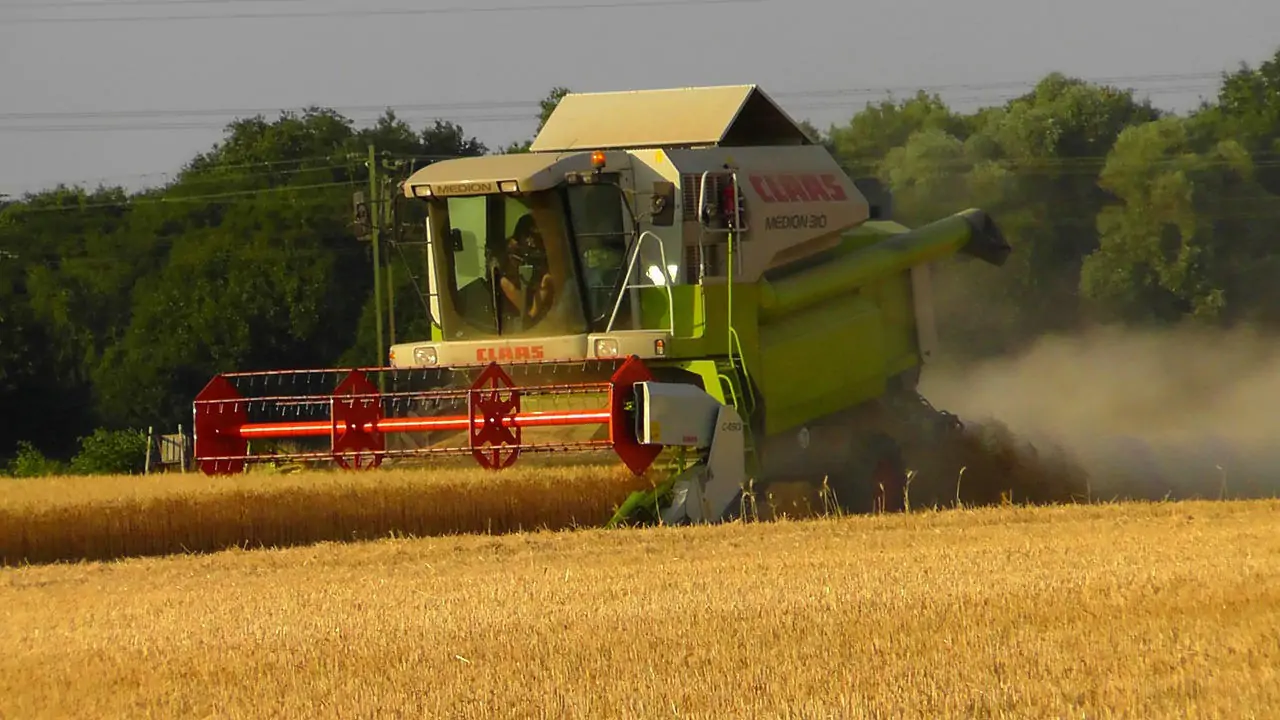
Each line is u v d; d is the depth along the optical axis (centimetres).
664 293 5462
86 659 3108
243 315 16112
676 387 5016
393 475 5166
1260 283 14762
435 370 5716
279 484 5109
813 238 5916
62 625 3538
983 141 16500
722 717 2458
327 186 17775
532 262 5588
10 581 4362
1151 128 15288
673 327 5428
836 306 6216
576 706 2569
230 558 4644
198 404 5341
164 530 5056
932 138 16300
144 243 18800
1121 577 3569
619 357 5350
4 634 3441
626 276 5484
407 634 3209
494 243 5628
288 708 2638
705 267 5491
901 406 6662
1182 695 2477
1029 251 15650
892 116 19050
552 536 4781
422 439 5706
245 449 5434
